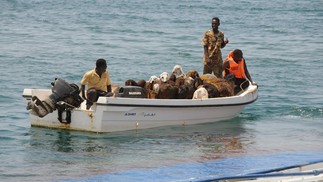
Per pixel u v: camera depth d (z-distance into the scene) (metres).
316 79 48.59
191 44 66.69
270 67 53.84
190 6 112.12
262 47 65.62
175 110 32.66
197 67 53.72
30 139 31.09
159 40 69.50
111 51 60.91
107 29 78.25
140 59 56.69
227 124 34.56
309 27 84.31
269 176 22.64
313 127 34.50
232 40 71.00
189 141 31.03
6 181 25.16
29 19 86.81
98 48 62.56
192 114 33.38
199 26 84.06
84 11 99.44
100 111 31.08
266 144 30.86
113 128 31.56
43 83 45.66
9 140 30.98
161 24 85.00
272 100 41.00
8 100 39.84
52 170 26.52
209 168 26.70
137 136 31.59
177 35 74.12
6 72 48.94
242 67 36.00
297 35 76.12
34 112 31.33
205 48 37.16
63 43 65.19
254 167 26.78
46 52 58.91
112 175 25.81
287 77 49.31
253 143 30.97
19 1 111.38
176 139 31.34
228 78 35.31
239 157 28.50
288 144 30.91
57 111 31.92
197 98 33.34
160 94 32.72
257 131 33.41
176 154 28.89
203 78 34.94
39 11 97.69
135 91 31.98
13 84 44.78
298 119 36.34
